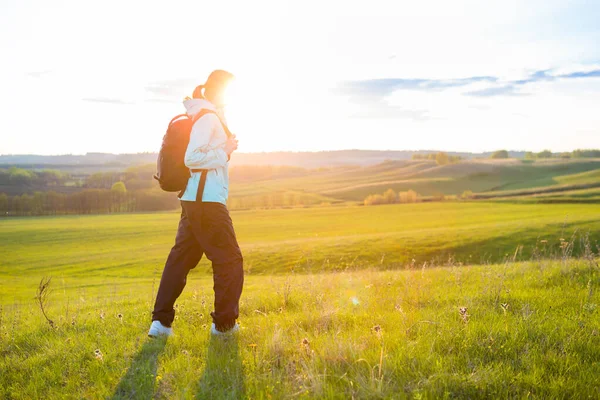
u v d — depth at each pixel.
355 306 4.95
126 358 3.56
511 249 32.78
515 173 160.75
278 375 2.99
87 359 3.69
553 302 4.61
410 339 3.59
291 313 4.83
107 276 33.84
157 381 3.05
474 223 56.72
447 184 147.00
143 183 143.62
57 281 29.44
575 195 100.44
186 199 3.94
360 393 2.66
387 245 35.72
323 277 8.10
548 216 59.94
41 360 3.68
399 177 164.88
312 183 168.38
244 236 56.47
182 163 3.97
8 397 3.10
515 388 2.68
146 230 66.69
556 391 2.63
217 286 3.96
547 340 3.35
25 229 69.94
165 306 4.11
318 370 2.99
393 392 2.67
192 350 3.70
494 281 6.02
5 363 3.67
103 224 76.94
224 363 3.27
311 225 65.88
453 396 2.64
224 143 3.99
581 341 3.34
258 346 3.55
